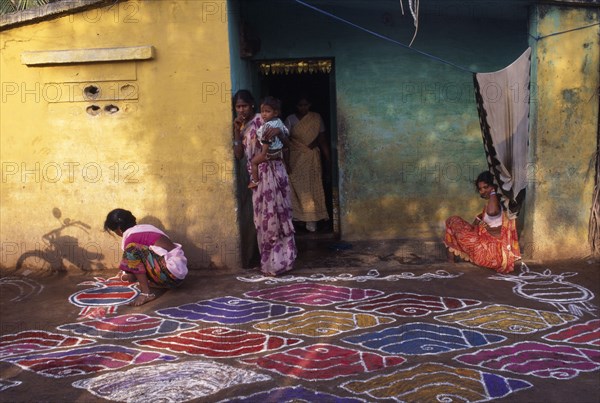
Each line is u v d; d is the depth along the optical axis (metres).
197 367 4.11
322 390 3.74
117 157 6.43
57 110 6.41
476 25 7.79
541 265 6.52
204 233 6.44
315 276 6.25
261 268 6.35
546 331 4.69
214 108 6.28
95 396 3.73
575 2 6.32
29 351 4.46
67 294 5.83
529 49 6.19
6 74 6.40
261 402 3.61
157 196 6.43
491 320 4.93
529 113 6.49
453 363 4.11
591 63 6.48
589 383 3.81
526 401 3.58
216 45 6.21
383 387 3.77
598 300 5.41
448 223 6.61
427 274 6.23
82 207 6.52
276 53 7.84
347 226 8.14
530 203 6.69
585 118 6.54
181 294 5.75
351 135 7.99
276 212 6.20
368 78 7.90
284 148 6.44
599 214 6.61
